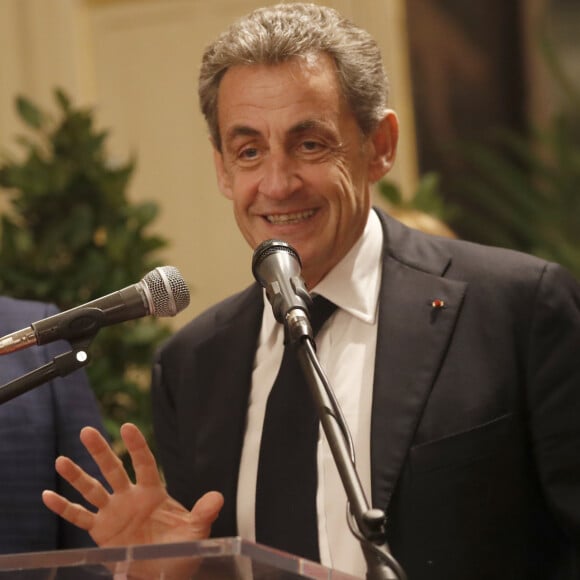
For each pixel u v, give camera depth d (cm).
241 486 712
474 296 706
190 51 1706
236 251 1717
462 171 1906
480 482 666
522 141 1928
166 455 775
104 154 1172
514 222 1866
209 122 730
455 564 656
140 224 1145
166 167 1722
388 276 728
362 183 712
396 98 1808
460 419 671
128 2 1716
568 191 1836
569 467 673
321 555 669
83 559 456
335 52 689
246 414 730
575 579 687
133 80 1720
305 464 686
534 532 688
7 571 457
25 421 777
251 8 1689
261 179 686
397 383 685
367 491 667
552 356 685
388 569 455
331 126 684
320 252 698
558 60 1884
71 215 1128
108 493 721
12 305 821
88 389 818
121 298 575
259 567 451
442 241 748
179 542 455
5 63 1695
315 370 525
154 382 787
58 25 1705
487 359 686
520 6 1944
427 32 1895
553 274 706
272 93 676
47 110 1697
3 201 1539
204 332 775
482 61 1930
